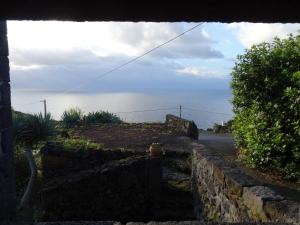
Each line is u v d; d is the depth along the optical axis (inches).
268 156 270.4
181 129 510.6
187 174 341.1
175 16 77.4
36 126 394.3
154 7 73.6
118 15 77.3
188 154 377.7
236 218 176.9
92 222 150.3
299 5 71.6
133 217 270.5
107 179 268.2
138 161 275.3
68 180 265.9
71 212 261.0
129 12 76.0
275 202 149.5
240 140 322.7
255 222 142.3
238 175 189.5
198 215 259.1
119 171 270.7
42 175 292.8
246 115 310.5
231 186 184.4
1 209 163.2
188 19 79.1
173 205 278.7
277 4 71.3
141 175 275.9
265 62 298.7
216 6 72.9
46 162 293.3
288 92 250.7
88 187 265.3
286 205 145.5
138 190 274.1
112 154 312.2
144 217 271.1
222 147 419.8
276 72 291.4
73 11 75.3
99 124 584.7
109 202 267.7
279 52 294.2
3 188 165.8
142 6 73.2
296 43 295.1
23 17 78.3
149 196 275.4
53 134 413.1
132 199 272.5
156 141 441.1
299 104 247.9
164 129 528.1
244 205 168.6
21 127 384.8
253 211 158.7
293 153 255.8
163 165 356.8
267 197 154.9
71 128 543.8
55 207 257.9
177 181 317.7
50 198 258.2
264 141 271.9
